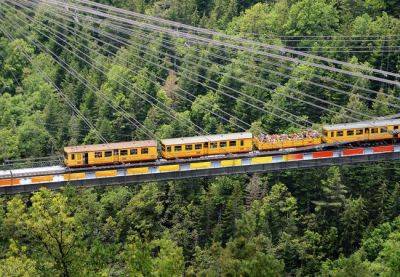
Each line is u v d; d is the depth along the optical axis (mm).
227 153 105000
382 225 106250
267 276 61469
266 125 130125
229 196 111750
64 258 65250
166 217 114438
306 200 113125
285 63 149625
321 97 138375
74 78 148625
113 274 68062
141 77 146875
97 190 118750
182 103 142250
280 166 106438
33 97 144750
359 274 67000
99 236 105750
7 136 130500
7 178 93938
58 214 66875
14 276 66062
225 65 151625
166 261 64688
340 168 114750
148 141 103000
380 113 129625
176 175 102188
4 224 89125
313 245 105250
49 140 133500
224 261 68188
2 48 154750
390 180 115000
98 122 135625
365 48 149250
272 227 107688
